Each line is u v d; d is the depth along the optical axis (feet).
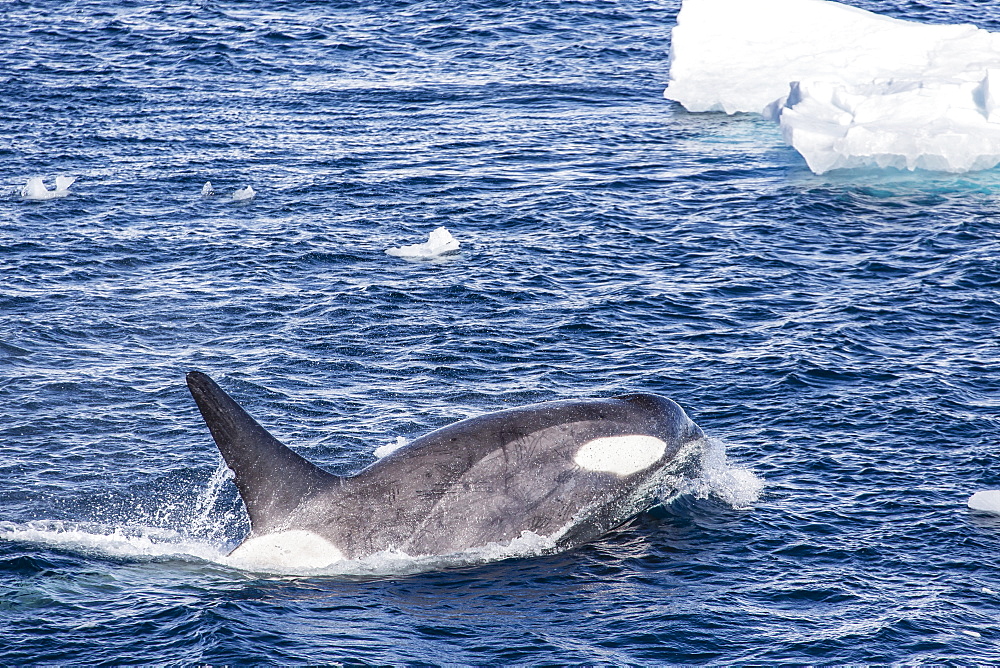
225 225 320.29
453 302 262.67
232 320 250.78
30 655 128.26
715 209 338.13
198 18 610.65
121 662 127.03
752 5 510.58
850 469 180.14
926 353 229.25
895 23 490.49
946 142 375.04
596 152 406.62
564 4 643.45
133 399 206.80
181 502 169.07
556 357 231.09
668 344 236.84
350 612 137.69
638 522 161.38
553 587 144.87
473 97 488.02
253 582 144.36
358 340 239.91
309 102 476.54
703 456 171.94
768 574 148.87
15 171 372.38
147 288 269.85
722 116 464.24
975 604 142.31
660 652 131.03
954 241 306.55
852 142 375.25
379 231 316.81
